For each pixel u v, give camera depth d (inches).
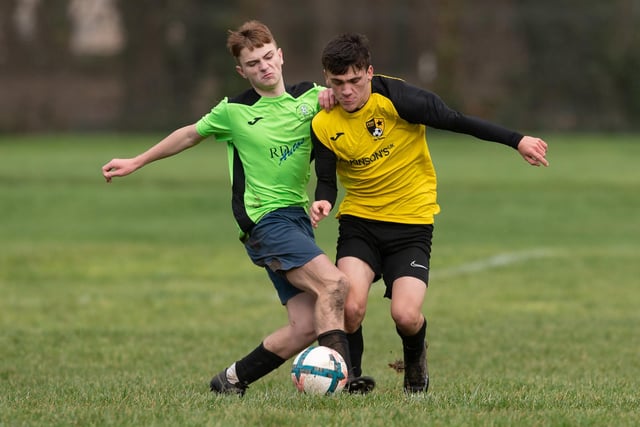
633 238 2716.5
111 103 6328.7
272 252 783.1
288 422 650.8
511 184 3772.1
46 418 682.8
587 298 1732.3
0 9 6245.1
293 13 6284.5
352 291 792.9
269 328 1438.2
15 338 1321.4
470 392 832.3
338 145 802.8
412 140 814.5
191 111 6250.0
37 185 3767.2
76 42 6683.1
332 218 3004.4
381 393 808.3
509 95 6146.7
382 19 6363.2
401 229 818.8
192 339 1330.0
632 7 6146.7
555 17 6122.1
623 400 786.8
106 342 1299.2
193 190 3683.6
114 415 685.3
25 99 6245.1
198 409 705.0
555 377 1020.5
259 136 796.6
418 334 808.9
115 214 3203.7
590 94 6151.6
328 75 780.0
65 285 1927.9
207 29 6220.5
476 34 6200.8
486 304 1669.5
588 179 3912.4
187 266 2176.4
